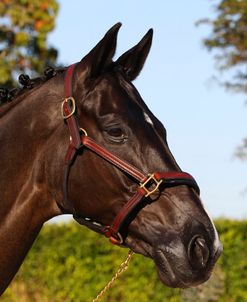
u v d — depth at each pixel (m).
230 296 12.14
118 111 4.00
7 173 4.25
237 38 19.28
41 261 13.58
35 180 4.23
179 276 3.87
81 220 4.16
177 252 3.88
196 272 3.84
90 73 4.09
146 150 3.97
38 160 4.22
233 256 12.21
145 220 3.99
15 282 13.62
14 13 14.02
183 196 3.96
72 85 4.14
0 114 4.36
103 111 4.02
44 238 13.64
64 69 4.34
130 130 3.98
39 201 4.24
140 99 4.12
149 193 3.94
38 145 4.22
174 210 3.95
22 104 4.30
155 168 3.96
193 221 3.91
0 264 4.22
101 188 4.02
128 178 3.98
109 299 13.15
